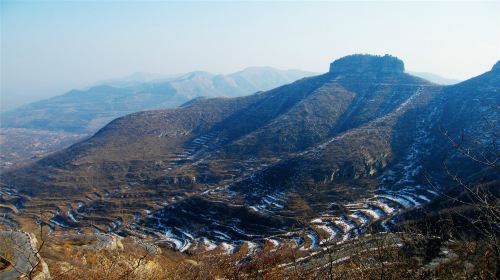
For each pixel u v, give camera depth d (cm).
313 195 8944
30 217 10219
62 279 1627
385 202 8200
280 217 7900
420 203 7806
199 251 6656
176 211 9394
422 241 1362
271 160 12625
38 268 1404
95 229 9119
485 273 900
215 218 8656
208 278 2175
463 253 1127
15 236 1587
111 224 9400
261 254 3775
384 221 6300
